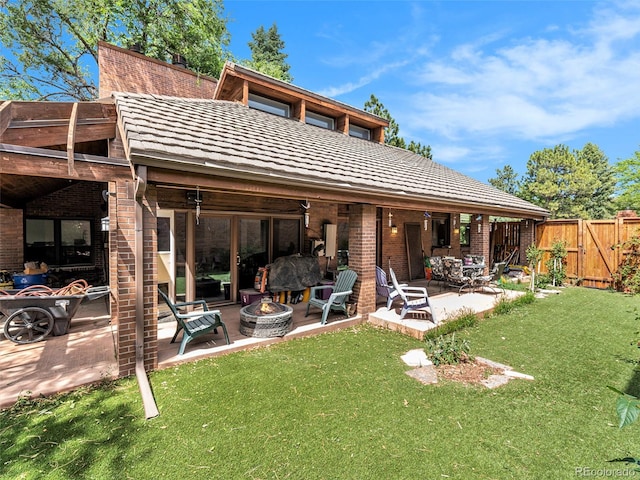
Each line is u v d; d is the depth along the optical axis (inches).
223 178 191.3
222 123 261.9
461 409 141.7
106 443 116.7
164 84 467.5
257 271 320.8
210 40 763.4
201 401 145.2
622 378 173.6
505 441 120.6
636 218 422.3
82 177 156.5
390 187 276.4
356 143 431.5
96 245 452.1
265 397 149.4
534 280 439.8
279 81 394.6
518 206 446.9
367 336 241.0
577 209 1081.4
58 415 133.6
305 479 101.3
